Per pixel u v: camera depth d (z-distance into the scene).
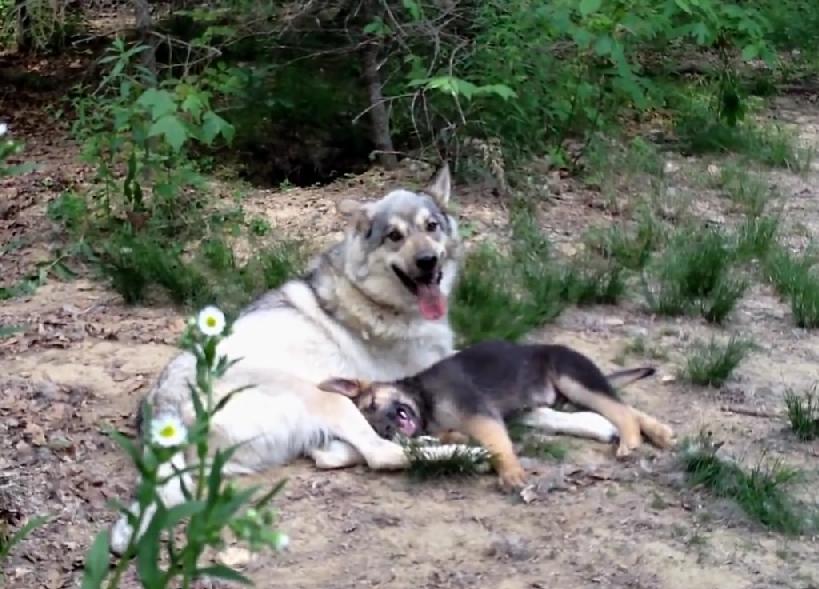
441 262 3.42
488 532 3.10
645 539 3.08
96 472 3.29
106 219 4.69
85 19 8.23
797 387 3.70
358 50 5.77
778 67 7.74
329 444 3.31
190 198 4.80
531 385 3.45
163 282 4.19
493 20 5.38
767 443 3.42
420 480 3.25
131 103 5.23
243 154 5.87
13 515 3.13
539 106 5.53
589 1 4.94
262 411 3.27
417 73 5.12
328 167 5.91
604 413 3.41
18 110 6.96
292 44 6.04
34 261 4.43
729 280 4.27
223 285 4.20
